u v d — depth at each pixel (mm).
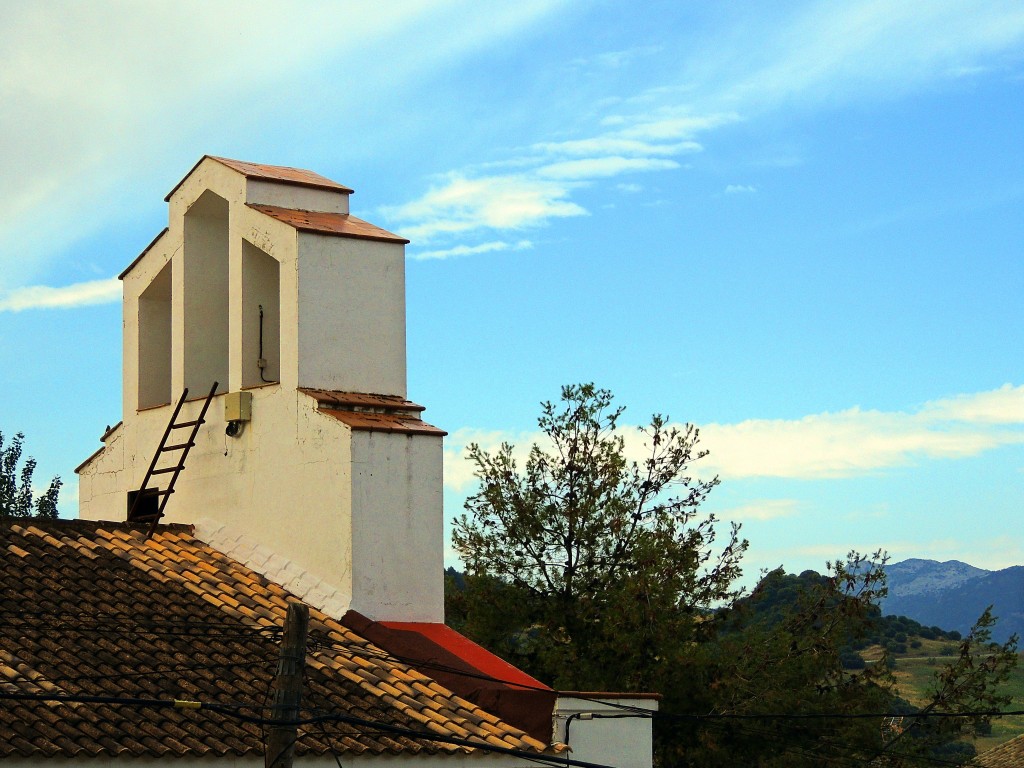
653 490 37688
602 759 22328
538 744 21531
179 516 27641
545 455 37875
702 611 36656
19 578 22594
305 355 25609
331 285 26078
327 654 22547
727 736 34219
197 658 21109
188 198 28438
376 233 27000
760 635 35406
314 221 26703
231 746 18703
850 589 36625
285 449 25625
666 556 35719
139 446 29031
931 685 37000
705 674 34344
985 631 36438
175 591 23734
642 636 34281
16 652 19734
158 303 29938
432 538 25312
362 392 26156
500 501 37406
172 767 18203
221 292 28938
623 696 22875
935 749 36438
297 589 24750
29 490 53125
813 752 34344
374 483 24688
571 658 35719
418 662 23062
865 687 35938
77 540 24875
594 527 36969
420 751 20266
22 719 17703
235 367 26938
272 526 25656
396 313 26828
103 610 22188
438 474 25562
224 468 26859
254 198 27078
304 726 20062
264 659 21625
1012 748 53969
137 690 19500
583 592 36781
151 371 29609
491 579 37188
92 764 17531
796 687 34969
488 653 24422
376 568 24453
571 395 38031
